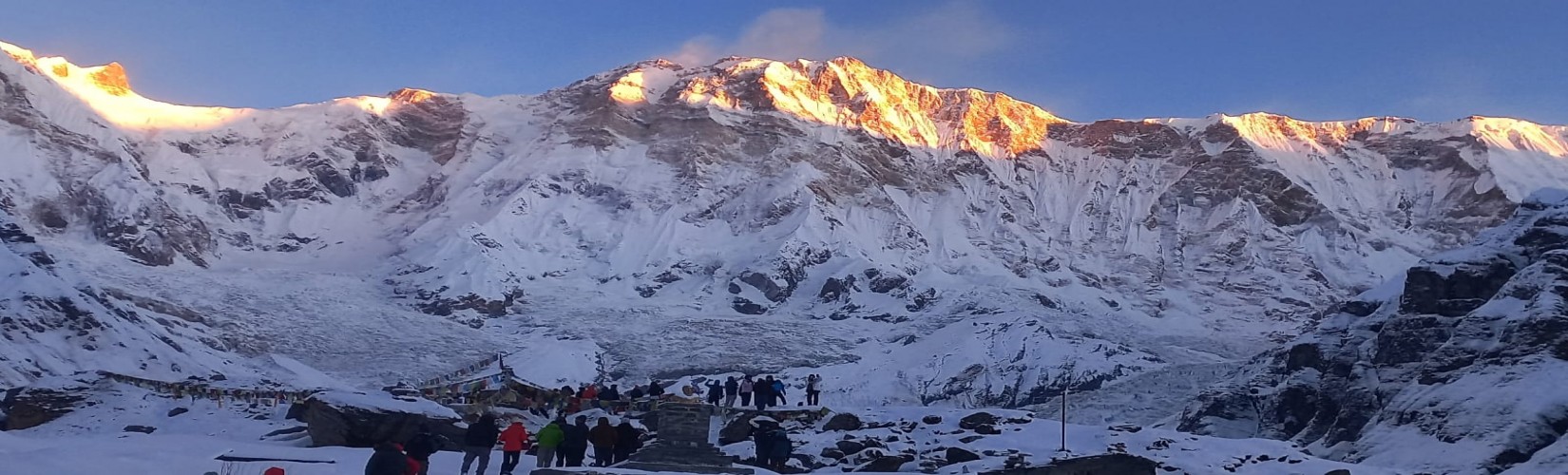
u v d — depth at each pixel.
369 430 58.09
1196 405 126.25
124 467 47.47
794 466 54.00
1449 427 88.62
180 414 72.88
